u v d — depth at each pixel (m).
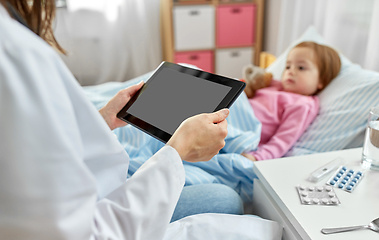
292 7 2.17
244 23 2.69
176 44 2.68
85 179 0.33
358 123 1.07
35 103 0.29
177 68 0.73
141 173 0.42
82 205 0.34
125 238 0.39
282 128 1.19
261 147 1.14
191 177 0.87
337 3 1.63
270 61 1.96
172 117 0.62
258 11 2.67
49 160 0.30
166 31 2.73
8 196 0.30
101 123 0.38
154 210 0.41
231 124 1.17
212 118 0.52
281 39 2.30
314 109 1.21
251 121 1.17
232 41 2.75
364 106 1.09
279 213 0.65
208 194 0.71
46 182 0.30
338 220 0.56
